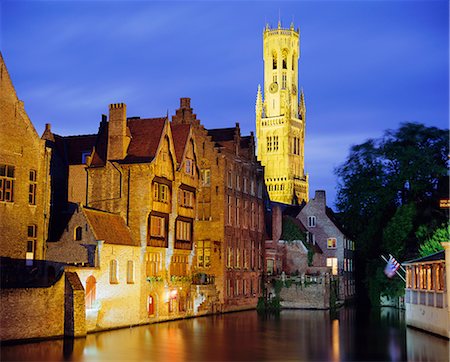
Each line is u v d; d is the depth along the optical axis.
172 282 66.88
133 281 60.44
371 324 65.44
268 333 56.69
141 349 45.81
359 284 108.75
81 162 71.62
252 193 89.06
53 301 49.81
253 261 87.31
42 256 56.88
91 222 56.91
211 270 77.56
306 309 86.06
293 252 93.25
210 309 74.44
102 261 55.97
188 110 80.75
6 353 42.84
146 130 66.19
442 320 53.38
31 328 48.03
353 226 98.31
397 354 45.28
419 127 93.62
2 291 45.94
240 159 84.31
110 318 56.84
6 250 53.69
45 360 40.72
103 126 68.69
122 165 63.44
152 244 63.31
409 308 63.44
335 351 46.66
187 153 71.56
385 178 93.50
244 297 83.19
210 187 78.81
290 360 42.75
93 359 41.28
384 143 94.50
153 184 63.59
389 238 87.75
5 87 54.66
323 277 86.44
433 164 89.62
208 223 78.25
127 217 62.81
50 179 64.75
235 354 44.78
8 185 54.44
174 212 67.31
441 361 42.47
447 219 87.12
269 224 97.25
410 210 87.06
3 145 54.00
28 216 55.88
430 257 57.88
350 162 96.88
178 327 60.12
